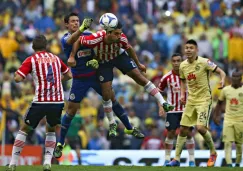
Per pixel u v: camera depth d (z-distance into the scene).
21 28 73.44
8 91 60.91
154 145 55.38
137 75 35.62
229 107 42.28
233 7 83.81
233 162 48.75
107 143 55.31
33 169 33.75
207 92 37.91
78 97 36.00
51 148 31.69
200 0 83.56
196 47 37.81
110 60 35.50
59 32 71.56
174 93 42.09
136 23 77.94
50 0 78.69
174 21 79.38
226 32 79.00
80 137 53.44
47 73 30.94
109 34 34.12
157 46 74.31
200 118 37.66
